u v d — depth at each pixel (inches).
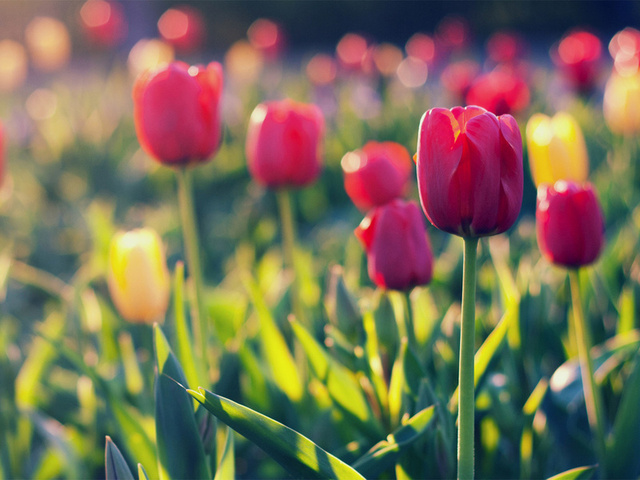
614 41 125.1
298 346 47.1
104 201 103.3
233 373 45.5
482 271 52.0
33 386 48.4
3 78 159.0
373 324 43.1
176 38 144.9
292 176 48.4
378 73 140.3
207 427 38.4
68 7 335.0
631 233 55.9
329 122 129.3
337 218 88.7
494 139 35.4
